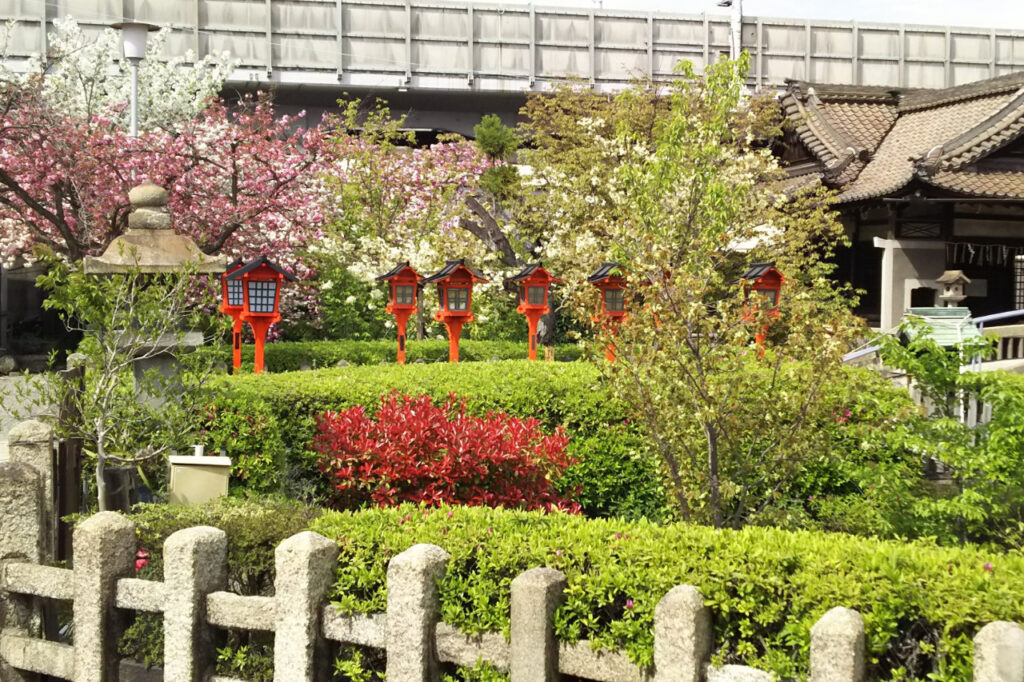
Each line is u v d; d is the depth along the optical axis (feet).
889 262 76.43
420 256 65.16
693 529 15.11
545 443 25.32
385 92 138.51
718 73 53.93
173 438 23.80
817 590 12.58
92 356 23.67
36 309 88.79
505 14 139.54
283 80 131.75
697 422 21.67
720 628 13.25
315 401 27.07
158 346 25.84
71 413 23.36
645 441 22.89
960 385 21.65
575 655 13.79
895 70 156.87
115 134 60.70
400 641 14.60
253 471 24.86
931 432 21.52
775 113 89.20
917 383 22.50
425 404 25.53
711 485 21.08
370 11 134.82
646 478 29.45
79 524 17.31
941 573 12.50
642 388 21.45
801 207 71.46
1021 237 79.00
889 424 21.53
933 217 77.20
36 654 18.07
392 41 135.85
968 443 21.08
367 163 83.35
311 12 132.26
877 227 81.25
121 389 24.81
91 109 72.49
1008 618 11.52
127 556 17.34
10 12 114.93
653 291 21.50
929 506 20.03
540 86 140.87
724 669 12.67
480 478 24.22
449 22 137.59
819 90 91.45
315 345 54.34
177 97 78.33
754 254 61.93
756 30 149.38
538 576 13.91
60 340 83.25
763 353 22.71
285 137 78.23
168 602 16.40
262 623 15.79
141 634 18.29
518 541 14.88
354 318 68.90
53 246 63.21
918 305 78.95
